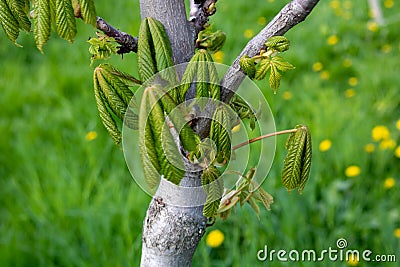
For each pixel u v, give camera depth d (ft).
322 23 10.81
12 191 6.98
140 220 6.09
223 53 9.70
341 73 9.35
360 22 10.86
